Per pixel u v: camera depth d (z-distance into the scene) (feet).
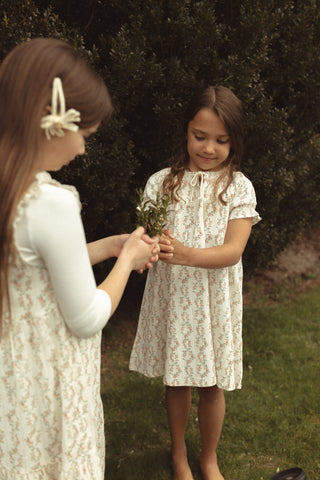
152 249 4.70
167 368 6.53
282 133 9.86
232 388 6.64
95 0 8.97
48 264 3.59
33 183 3.51
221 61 9.06
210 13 8.54
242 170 9.96
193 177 6.30
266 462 7.69
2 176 3.49
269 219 10.85
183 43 9.00
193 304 6.30
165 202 5.67
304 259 15.08
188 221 6.32
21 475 4.26
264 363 10.33
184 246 5.82
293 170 10.66
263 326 11.79
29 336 3.94
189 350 6.46
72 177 8.84
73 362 4.09
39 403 4.10
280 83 10.59
